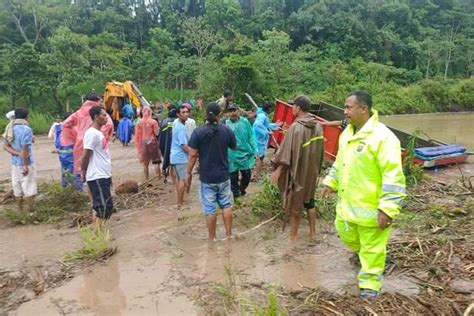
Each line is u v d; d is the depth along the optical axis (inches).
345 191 161.6
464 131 853.8
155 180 384.8
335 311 148.3
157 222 266.4
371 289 157.5
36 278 192.9
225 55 1454.2
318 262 197.2
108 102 715.4
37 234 255.6
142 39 1836.9
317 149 215.3
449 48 1990.7
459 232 225.1
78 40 1187.9
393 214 147.6
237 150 296.5
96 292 176.2
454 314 146.5
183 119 292.7
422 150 398.3
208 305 161.3
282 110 466.0
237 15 1943.9
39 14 1504.7
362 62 1811.0
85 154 231.8
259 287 173.6
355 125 162.1
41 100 1074.7
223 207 229.8
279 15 2055.9
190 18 1748.3
